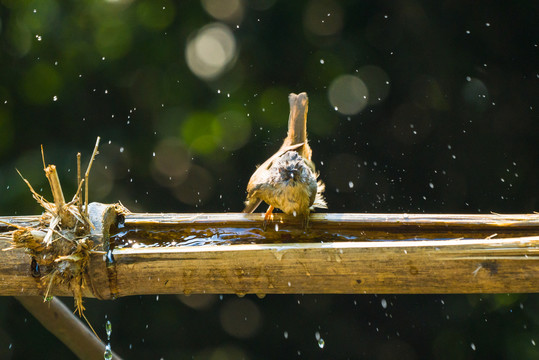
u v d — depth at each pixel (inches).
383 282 254.7
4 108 591.5
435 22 626.5
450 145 642.8
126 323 628.1
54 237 250.1
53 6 591.2
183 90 627.5
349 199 655.1
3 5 588.1
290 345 653.9
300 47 634.2
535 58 618.2
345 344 648.4
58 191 253.3
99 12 599.5
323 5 626.8
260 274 255.3
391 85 642.2
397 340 638.5
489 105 629.3
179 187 636.7
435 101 637.9
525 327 573.9
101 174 605.0
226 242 298.8
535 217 294.7
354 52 633.6
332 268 253.3
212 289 258.5
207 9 624.7
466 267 250.1
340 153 652.1
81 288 254.1
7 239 255.4
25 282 254.4
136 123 621.6
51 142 596.1
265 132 634.8
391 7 627.2
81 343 322.3
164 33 617.0
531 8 606.5
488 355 584.7
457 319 606.9
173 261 252.5
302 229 303.1
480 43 625.0
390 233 299.3
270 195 316.5
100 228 257.3
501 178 629.9
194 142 624.4
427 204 646.5
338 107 640.4
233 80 634.8
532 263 247.9
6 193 559.8
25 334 603.8
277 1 628.4
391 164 652.1
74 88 605.3
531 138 623.5
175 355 633.0
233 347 650.8
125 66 612.4
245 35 629.3
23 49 593.9
